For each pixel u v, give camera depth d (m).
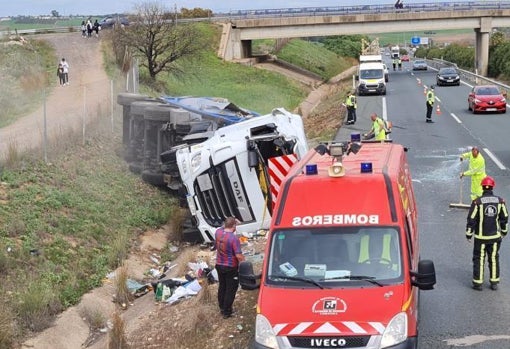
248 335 10.89
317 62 82.31
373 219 8.94
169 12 45.66
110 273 15.08
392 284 8.41
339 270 8.65
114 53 45.94
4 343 10.86
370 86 47.81
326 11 73.62
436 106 40.31
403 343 7.96
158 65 45.72
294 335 8.02
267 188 16.23
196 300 12.71
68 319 12.48
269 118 17.08
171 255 17.30
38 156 19.67
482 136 28.48
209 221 16.77
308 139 31.44
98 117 25.22
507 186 19.70
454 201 18.50
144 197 20.78
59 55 48.84
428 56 124.19
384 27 73.69
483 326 10.45
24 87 34.56
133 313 13.20
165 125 20.88
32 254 14.34
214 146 16.28
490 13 74.25
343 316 8.09
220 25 71.94
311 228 9.00
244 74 61.66
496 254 11.90
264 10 74.56
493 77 73.69
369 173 9.42
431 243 14.97
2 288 12.65
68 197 17.78
